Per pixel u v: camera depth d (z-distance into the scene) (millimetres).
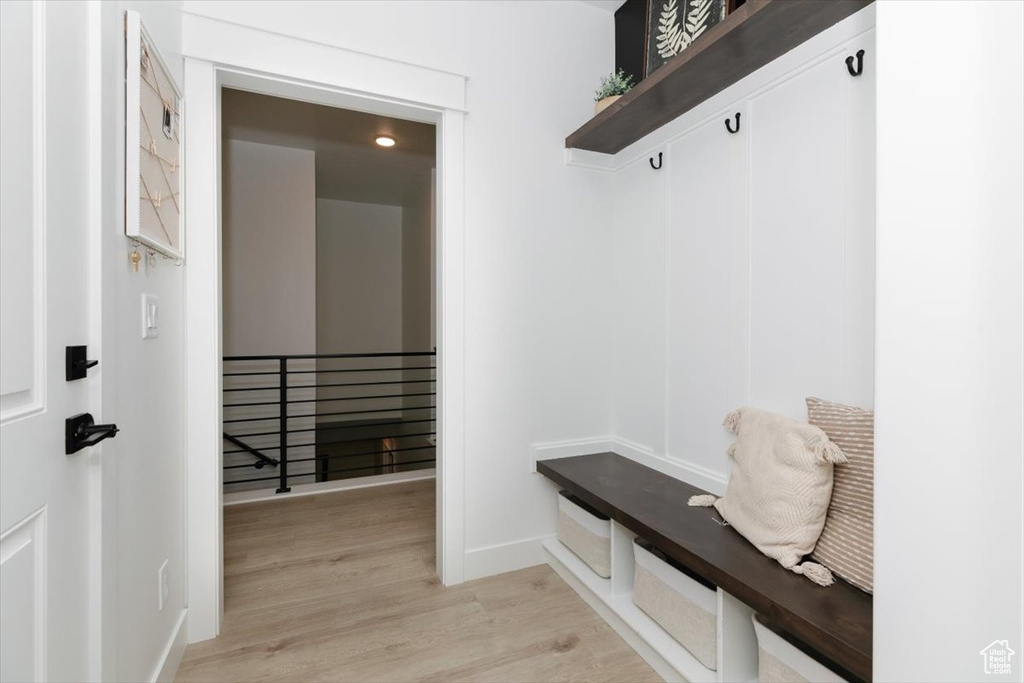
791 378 1521
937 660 642
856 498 1220
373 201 6508
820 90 1428
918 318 668
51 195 873
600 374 2416
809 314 1463
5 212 745
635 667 1589
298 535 2545
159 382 1416
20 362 782
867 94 1299
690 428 1942
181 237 1602
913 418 673
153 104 1294
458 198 2080
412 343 6266
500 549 2205
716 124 1809
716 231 1813
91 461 1011
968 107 616
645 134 2170
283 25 1782
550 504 2328
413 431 5965
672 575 1563
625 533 1860
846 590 1158
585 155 2342
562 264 2318
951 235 631
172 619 1549
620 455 2355
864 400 1303
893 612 696
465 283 2115
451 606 1929
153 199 1296
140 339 1262
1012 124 580
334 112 3396
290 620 1825
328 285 6566
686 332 1961
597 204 2391
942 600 638
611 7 2389
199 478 1699
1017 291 577
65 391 917
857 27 1319
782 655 1198
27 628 798
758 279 1637
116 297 1109
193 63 1670
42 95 846
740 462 1525
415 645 1689
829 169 1402
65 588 914
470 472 2146
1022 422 572
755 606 1162
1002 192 588
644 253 2211
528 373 2258
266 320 4086
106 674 1046
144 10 1300
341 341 6648
